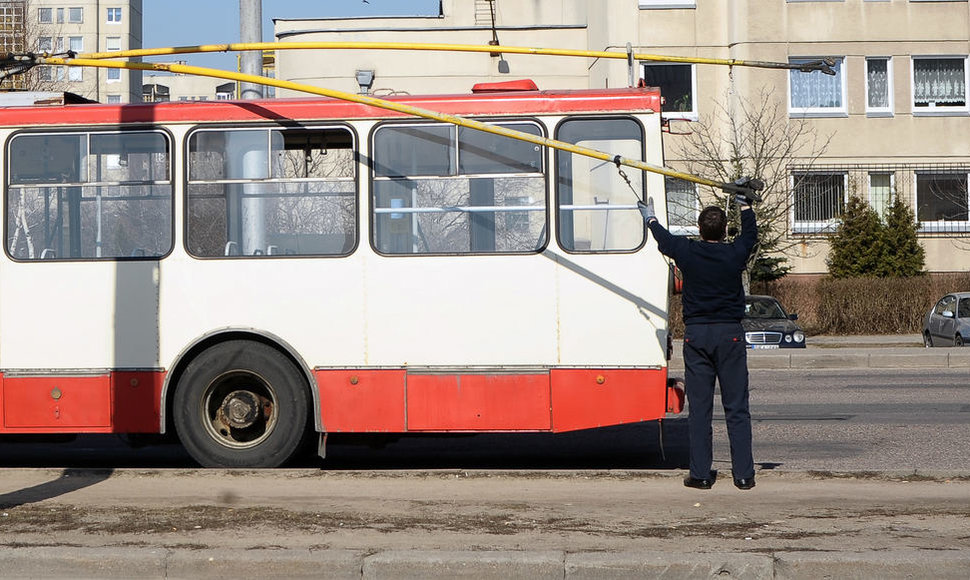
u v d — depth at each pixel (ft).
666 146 119.96
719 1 121.90
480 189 32.50
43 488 28.60
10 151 33.58
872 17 121.49
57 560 21.45
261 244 32.81
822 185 121.39
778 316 83.56
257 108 33.01
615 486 28.48
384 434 35.70
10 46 140.26
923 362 69.10
